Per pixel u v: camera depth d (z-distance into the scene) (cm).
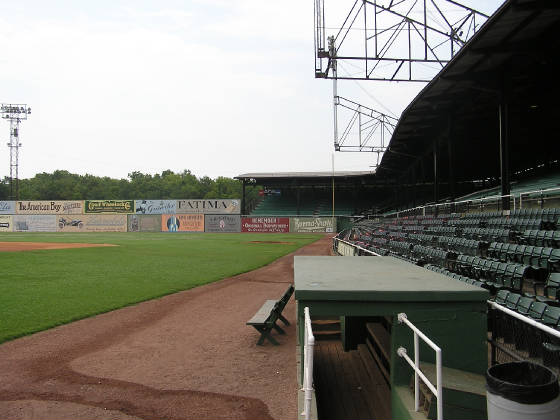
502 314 453
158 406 500
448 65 1602
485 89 1745
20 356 682
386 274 522
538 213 1298
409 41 2217
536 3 1154
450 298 390
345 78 2319
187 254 2584
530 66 1686
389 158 4175
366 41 2247
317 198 7500
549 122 2641
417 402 349
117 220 6894
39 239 4228
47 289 1259
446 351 391
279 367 641
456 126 2656
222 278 1595
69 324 885
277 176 6606
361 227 4275
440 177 5106
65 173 13612
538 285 797
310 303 403
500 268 822
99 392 541
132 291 1253
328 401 498
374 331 581
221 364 655
